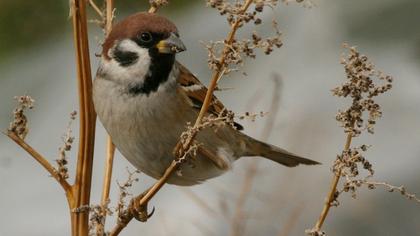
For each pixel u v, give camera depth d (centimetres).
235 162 1028
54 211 1270
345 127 593
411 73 1248
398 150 1166
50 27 1214
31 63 1282
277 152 1002
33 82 1300
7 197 1281
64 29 1220
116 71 827
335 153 1070
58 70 1302
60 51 1273
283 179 990
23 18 1197
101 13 778
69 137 648
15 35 1213
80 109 658
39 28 1214
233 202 957
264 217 888
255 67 1280
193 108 880
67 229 1249
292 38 1307
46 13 1198
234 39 604
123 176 1227
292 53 1292
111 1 775
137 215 770
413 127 1186
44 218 1261
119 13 1194
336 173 595
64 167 648
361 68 589
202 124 645
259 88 1195
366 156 1162
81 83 660
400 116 1209
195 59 1286
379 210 1083
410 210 1086
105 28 777
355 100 591
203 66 1283
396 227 1070
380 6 1280
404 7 1265
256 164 855
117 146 861
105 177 697
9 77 1289
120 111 831
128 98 827
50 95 1320
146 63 819
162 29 809
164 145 853
